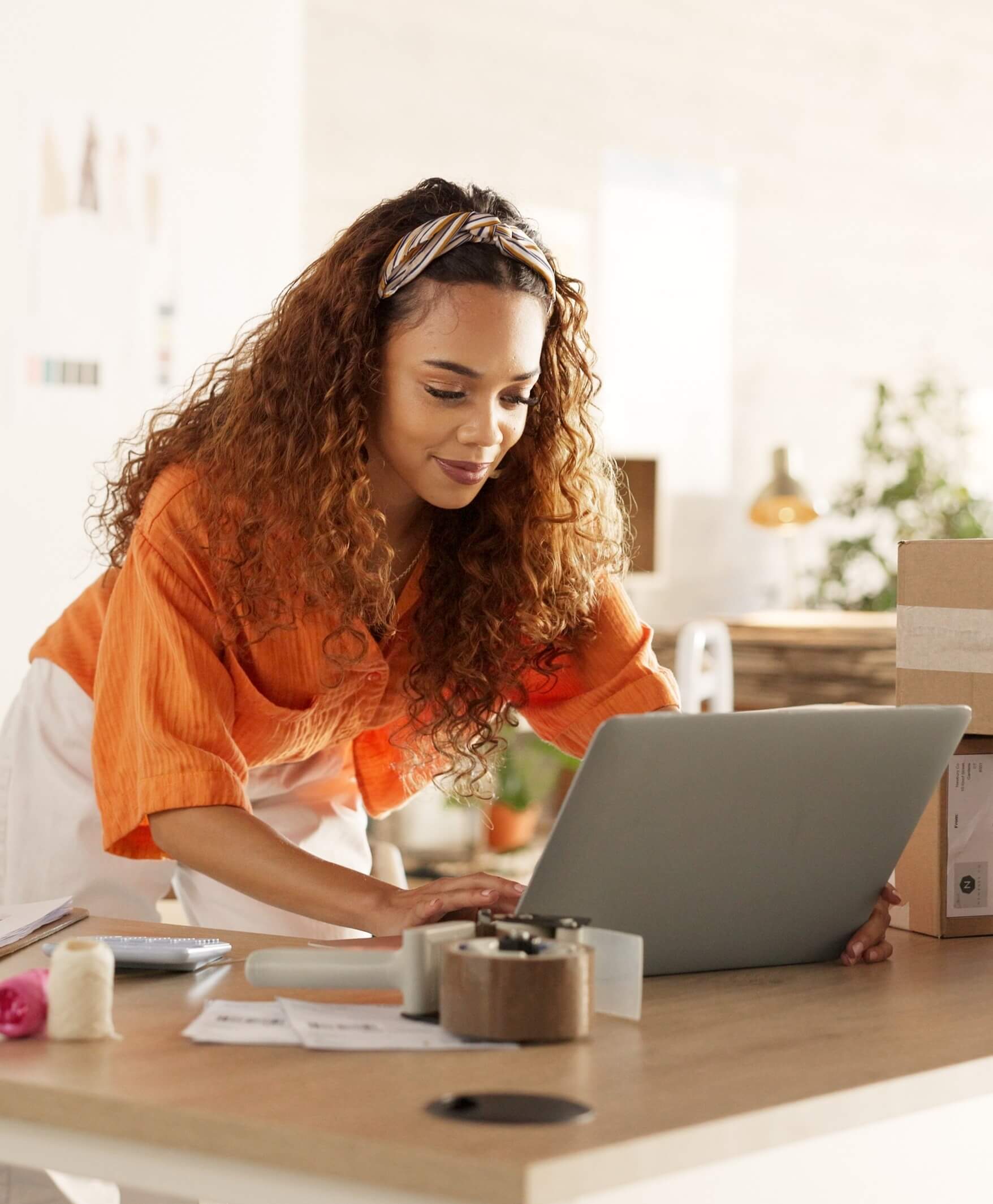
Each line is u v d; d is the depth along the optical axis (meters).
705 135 6.36
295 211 4.15
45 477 3.67
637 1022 1.04
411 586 1.72
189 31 3.89
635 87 6.10
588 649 1.77
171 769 1.37
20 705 2.02
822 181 6.76
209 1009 1.04
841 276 6.86
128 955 1.19
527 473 1.68
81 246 3.71
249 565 1.50
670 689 1.76
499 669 1.74
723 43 6.36
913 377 7.13
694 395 6.43
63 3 3.64
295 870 1.31
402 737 1.93
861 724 1.19
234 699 1.58
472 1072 0.90
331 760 2.09
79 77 3.69
